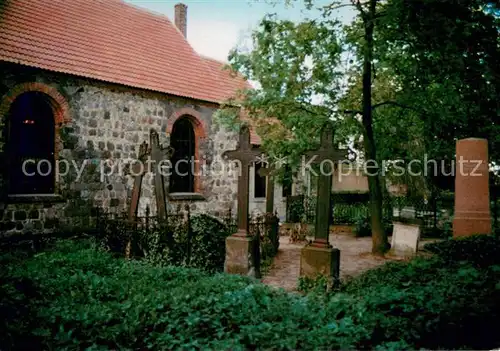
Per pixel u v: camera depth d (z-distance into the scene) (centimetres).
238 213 861
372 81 1245
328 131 764
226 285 629
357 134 1195
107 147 1245
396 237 1082
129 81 1298
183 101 1460
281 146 1073
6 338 420
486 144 1055
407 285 556
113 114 1262
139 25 1609
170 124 1419
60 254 871
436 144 1694
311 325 454
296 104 1085
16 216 1045
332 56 1020
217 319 470
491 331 442
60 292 588
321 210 749
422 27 754
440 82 1002
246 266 824
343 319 446
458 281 541
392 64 1030
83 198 1185
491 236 889
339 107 1195
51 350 424
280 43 1040
